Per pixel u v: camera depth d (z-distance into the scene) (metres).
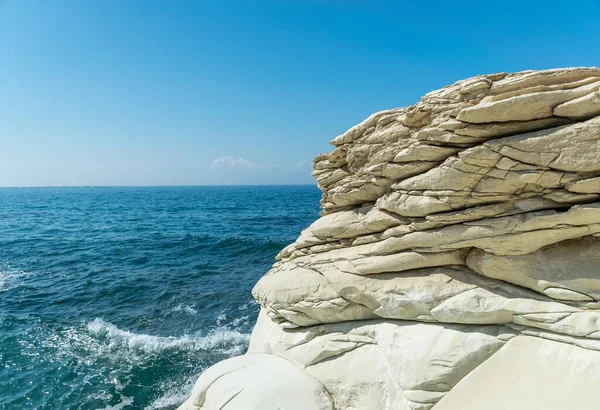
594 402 6.51
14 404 12.90
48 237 50.00
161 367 15.43
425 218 9.16
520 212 8.12
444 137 8.65
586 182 7.36
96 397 13.35
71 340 17.84
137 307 22.59
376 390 9.12
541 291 7.95
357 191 10.73
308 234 12.28
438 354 8.43
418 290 9.05
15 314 21.16
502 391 7.50
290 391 9.45
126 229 58.19
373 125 10.27
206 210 96.12
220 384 10.08
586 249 7.99
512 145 7.83
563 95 7.51
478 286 8.67
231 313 21.52
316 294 10.61
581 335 7.23
